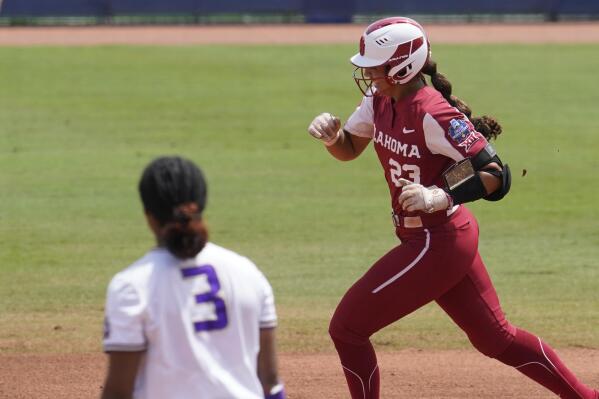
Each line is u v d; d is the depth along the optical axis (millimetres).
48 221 48312
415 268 20516
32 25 146375
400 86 20625
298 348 30047
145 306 13070
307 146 68812
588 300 35781
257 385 13781
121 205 51719
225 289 13539
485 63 111625
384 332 32125
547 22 152000
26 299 35812
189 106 85438
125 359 12977
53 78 99812
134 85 96375
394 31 20188
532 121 78312
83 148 67625
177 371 13188
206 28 145625
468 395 25750
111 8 148875
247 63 111500
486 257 42125
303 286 37656
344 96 90312
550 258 41938
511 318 33438
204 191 13641
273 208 51406
